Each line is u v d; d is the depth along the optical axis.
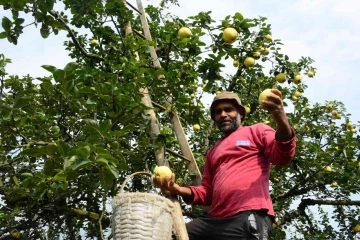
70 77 3.89
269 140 3.28
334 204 8.10
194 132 8.01
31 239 6.10
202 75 5.20
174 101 4.88
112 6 5.21
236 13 5.06
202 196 3.58
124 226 2.72
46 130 4.46
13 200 5.54
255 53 6.17
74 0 4.71
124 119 4.09
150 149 4.97
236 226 3.13
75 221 6.39
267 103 2.83
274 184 8.60
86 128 3.50
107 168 3.05
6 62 4.17
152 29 6.73
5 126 3.95
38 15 3.94
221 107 3.77
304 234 8.96
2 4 3.86
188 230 3.39
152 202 2.80
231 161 3.40
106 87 3.89
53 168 3.35
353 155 7.89
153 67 5.08
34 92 3.94
